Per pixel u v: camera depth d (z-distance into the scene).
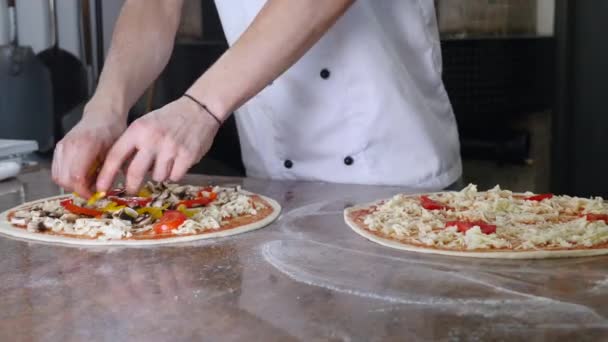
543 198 1.30
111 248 1.06
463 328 0.74
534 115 2.67
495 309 0.79
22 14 2.34
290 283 0.89
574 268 0.94
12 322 0.78
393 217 1.17
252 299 0.84
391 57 1.46
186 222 1.13
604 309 0.79
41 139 2.39
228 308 0.81
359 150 1.48
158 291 0.87
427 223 1.13
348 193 1.40
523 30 2.69
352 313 0.79
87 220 1.16
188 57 2.42
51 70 2.37
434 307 0.80
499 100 2.54
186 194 1.32
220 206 1.27
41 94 2.38
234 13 1.56
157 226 1.13
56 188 1.52
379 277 0.91
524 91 2.57
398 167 1.48
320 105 1.50
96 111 1.30
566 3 2.58
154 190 1.36
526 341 0.71
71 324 0.77
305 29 1.16
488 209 1.21
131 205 1.24
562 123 2.66
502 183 2.67
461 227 1.10
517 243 1.03
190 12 2.46
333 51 1.46
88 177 1.19
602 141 2.64
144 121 1.13
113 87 1.35
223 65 1.17
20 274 0.95
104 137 1.23
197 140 1.15
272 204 1.30
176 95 2.45
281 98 1.52
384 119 1.46
